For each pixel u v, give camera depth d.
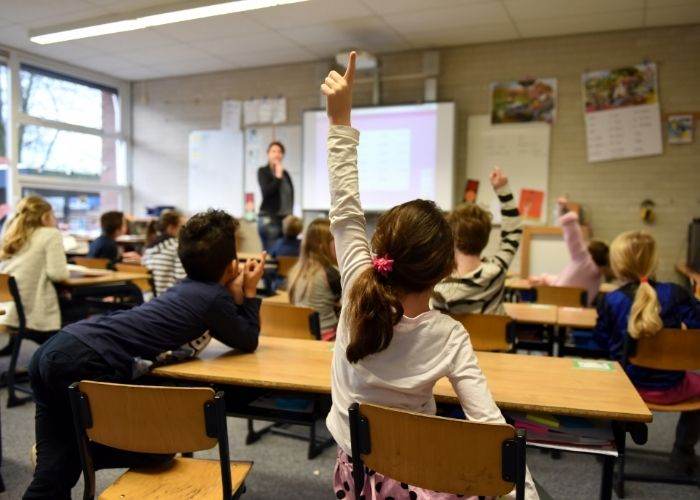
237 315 1.64
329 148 1.21
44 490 1.38
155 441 1.22
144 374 1.52
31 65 6.18
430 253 1.03
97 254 4.67
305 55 6.06
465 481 1.01
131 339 1.48
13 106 6.00
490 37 5.32
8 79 5.96
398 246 1.03
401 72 5.82
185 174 7.11
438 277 1.05
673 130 4.94
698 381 2.12
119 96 7.29
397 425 1.03
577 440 1.33
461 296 1.95
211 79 6.88
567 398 1.27
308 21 4.98
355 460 1.09
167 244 3.81
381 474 1.10
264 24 5.08
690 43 4.88
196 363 1.58
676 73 4.92
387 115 5.78
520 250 5.25
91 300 3.78
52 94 6.48
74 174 6.79
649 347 2.01
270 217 5.75
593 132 5.18
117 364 1.45
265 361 1.61
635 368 2.07
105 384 1.22
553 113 5.30
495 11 4.64
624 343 2.05
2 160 6.00
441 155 5.58
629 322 2.03
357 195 1.20
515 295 4.31
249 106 6.66
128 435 1.24
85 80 6.84
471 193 5.57
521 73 5.40
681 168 4.95
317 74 6.24
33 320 2.97
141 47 5.87
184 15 4.64
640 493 2.07
